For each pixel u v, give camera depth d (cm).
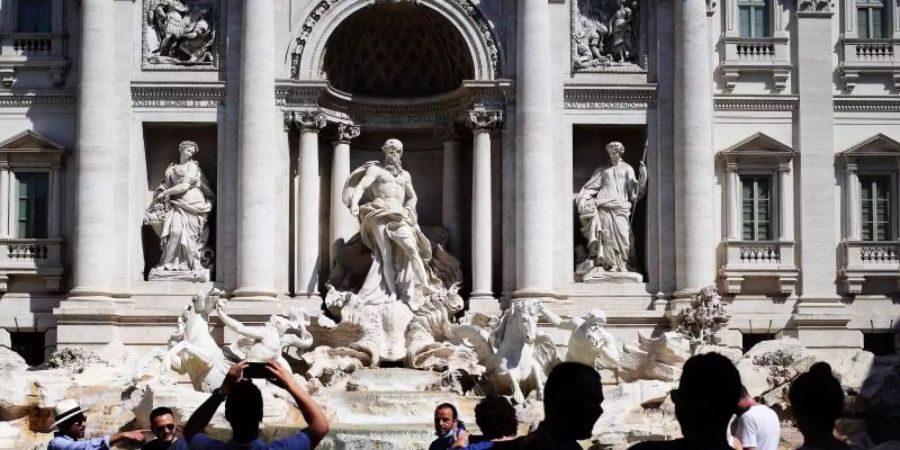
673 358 3769
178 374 3934
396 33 4572
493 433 1406
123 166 4331
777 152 4481
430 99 4625
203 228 4381
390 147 4347
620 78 4447
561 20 4447
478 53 4412
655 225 4409
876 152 4534
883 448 2020
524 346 3647
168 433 1571
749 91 4534
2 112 4434
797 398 1105
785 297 4459
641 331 4316
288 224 4384
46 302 4388
